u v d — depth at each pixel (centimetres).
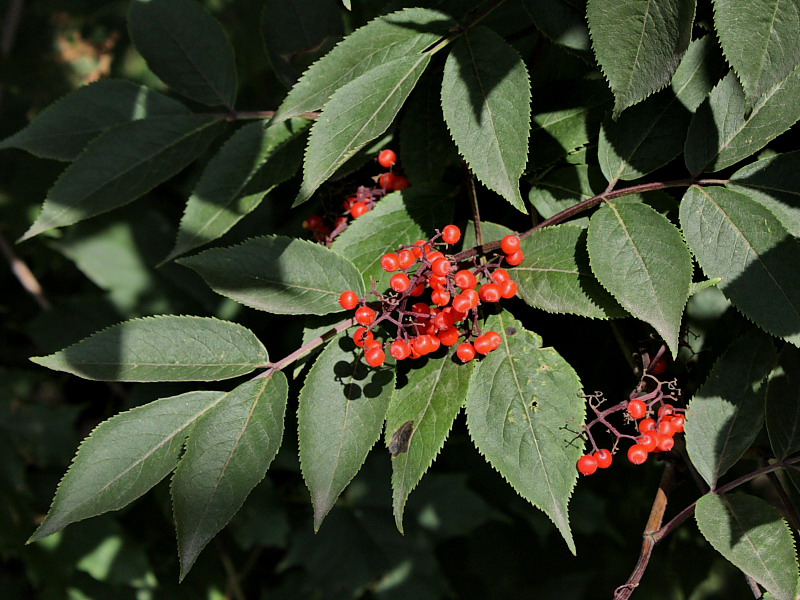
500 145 46
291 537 73
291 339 65
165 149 55
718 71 48
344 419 47
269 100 69
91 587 73
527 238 48
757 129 47
